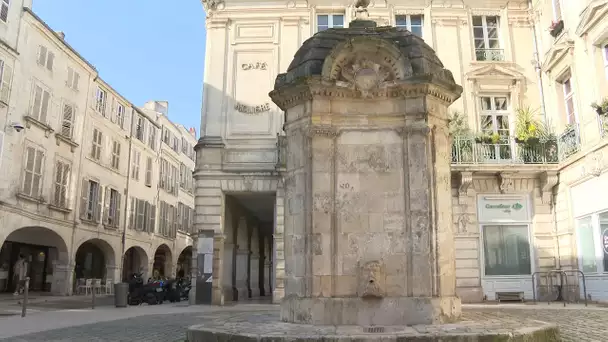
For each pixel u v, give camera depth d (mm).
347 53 8836
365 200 8578
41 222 24844
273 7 22328
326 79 8680
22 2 23719
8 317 13812
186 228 45969
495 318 8898
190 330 7766
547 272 19953
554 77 20938
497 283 20094
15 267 26609
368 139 8773
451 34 22484
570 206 19203
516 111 21781
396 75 8789
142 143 36812
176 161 43688
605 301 17094
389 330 7172
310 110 8758
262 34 22188
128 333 10078
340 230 8461
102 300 23766
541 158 20250
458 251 20125
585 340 8047
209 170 20969
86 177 29219
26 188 23766
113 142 32688
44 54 25391
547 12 21406
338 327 7629
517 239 20422
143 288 20609
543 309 14914
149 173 37844
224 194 21219
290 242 8781
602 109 16719
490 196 20562
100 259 34500
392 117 8797
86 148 29328
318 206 8453
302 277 8383
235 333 7020
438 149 8789
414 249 8320
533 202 20516
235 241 23516
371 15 22547
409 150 8625
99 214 30500
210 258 19703
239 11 22297
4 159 22250
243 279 25266
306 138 8734
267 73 21859
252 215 28000
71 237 27516
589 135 18094
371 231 8469
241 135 21312
